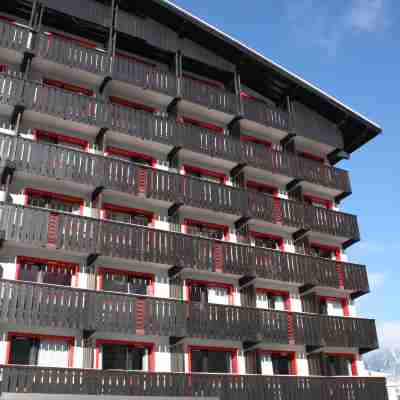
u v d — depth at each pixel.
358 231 33.66
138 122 28.75
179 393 23.55
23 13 29.25
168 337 25.34
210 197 29.02
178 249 26.53
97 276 25.00
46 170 24.72
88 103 27.55
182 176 28.53
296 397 26.58
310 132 35.34
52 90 26.69
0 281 21.53
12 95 25.47
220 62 33.66
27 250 23.67
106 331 23.06
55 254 24.19
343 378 28.53
